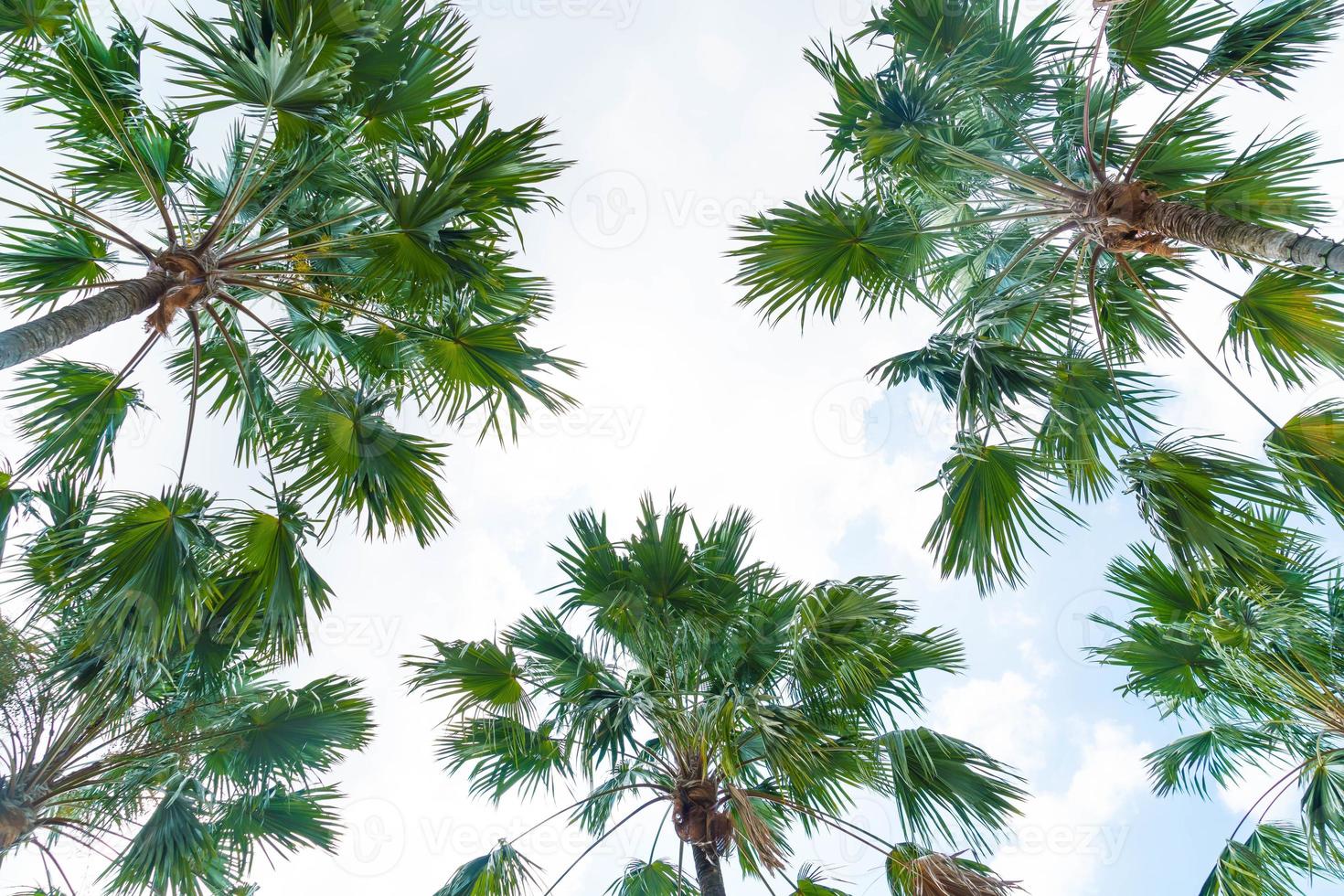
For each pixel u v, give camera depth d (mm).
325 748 4621
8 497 4164
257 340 5273
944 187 4848
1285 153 3957
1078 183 4656
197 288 3717
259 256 3969
